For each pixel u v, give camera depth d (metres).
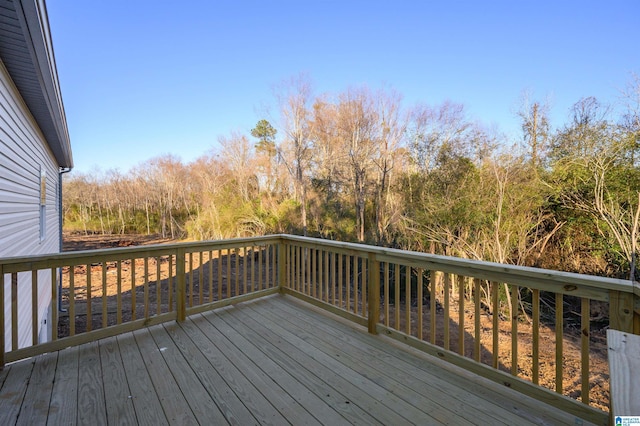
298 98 16.83
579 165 8.25
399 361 2.39
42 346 2.42
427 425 1.67
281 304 3.76
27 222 4.46
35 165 5.02
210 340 2.76
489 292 8.64
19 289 3.84
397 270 2.99
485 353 6.40
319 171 16.67
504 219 9.20
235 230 18.97
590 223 8.23
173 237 27.69
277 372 2.22
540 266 8.91
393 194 12.98
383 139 14.28
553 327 7.58
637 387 0.83
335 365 2.32
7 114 3.23
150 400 1.88
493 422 1.69
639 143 7.52
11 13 2.15
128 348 2.59
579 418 1.68
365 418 1.72
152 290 10.97
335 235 14.90
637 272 7.36
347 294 3.27
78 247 22.91
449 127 11.69
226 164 21.30
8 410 1.77
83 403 1.84
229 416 1.73
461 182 10.12
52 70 3.22
